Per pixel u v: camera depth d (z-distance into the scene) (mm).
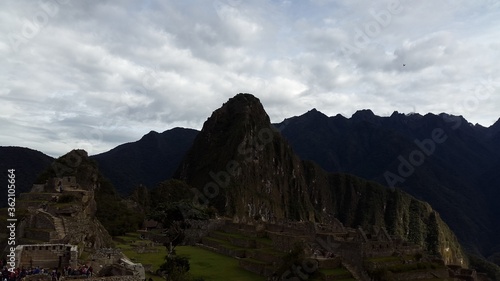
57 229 49625
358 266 55688
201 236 96312
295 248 55719
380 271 51969
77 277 31141
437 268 57969
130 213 114938
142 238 93438
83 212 65250
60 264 35531
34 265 34781
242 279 56094
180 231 81625
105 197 120500
